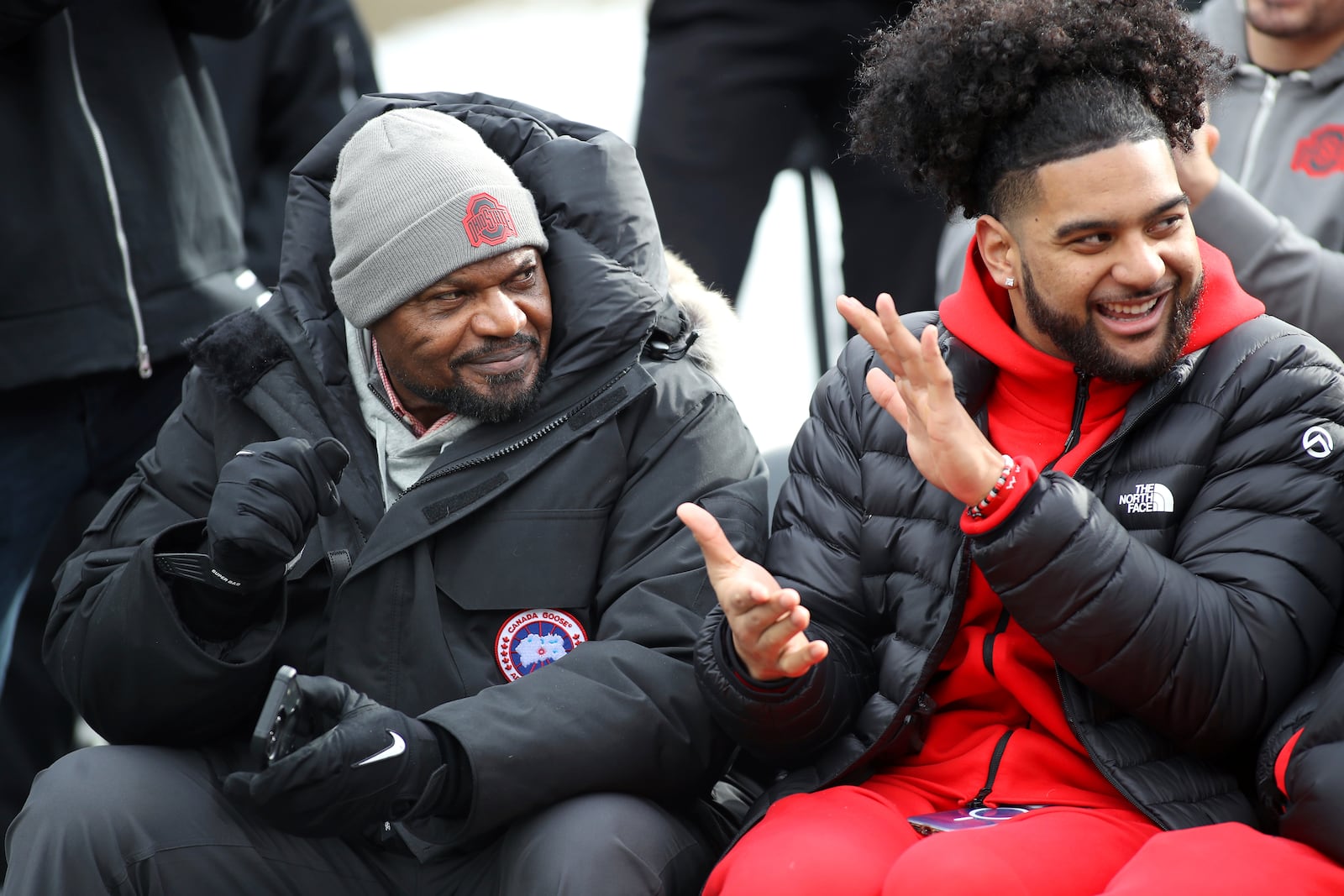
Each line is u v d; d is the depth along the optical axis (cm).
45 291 994
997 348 705
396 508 765
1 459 1004
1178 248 658
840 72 1241
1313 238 928
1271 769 639
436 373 770
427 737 692
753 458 805
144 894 705
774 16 1220
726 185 1252
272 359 806
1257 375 679
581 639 759
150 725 728
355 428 802
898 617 716
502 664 753
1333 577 662
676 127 1248
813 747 707
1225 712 643
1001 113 677
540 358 779
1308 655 654
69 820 697
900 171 745
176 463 807
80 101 1004
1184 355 683
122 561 771
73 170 998
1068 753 685
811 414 770
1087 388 700
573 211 795
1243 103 964
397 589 761
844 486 745
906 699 691
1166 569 643
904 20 750
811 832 652
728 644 691
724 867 666
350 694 684
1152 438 686
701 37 1236
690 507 663
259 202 1277
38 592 1164
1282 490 664
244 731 769
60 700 1168
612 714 708
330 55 1282
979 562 647
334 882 736
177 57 1069
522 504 768
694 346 827
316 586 780
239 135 1261
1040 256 670
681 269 883
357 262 773
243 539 689
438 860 742
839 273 1359
